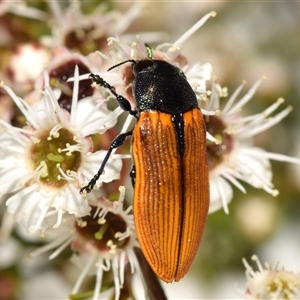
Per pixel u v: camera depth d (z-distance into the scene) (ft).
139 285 0.33
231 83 0.41
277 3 0.43
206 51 0.42
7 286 0.37
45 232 0.31
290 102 0.40
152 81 0.30
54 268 0.37
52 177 0.30
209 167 0.32
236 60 0.42
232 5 0.43
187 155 0.29
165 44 0.31
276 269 0.32
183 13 0.43
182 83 0.30
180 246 0.28
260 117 0.33
